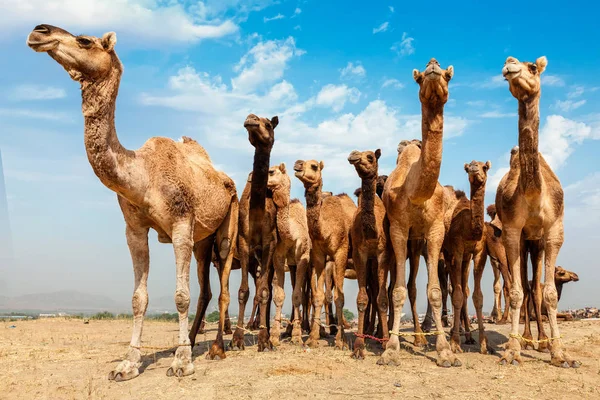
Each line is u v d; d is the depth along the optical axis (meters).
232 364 7.87
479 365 7.93
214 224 8.66
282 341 11.02
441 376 7.10
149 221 7.64
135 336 7.46
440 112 7.54
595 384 6.73
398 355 7.94
